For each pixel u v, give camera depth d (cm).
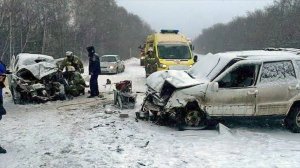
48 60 1653
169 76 1083
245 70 1022
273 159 795
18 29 4888
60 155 803
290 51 1180
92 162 762
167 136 953
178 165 753
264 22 6912
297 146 890
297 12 5466
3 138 935
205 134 972
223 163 768
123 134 957
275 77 1024
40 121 1115
